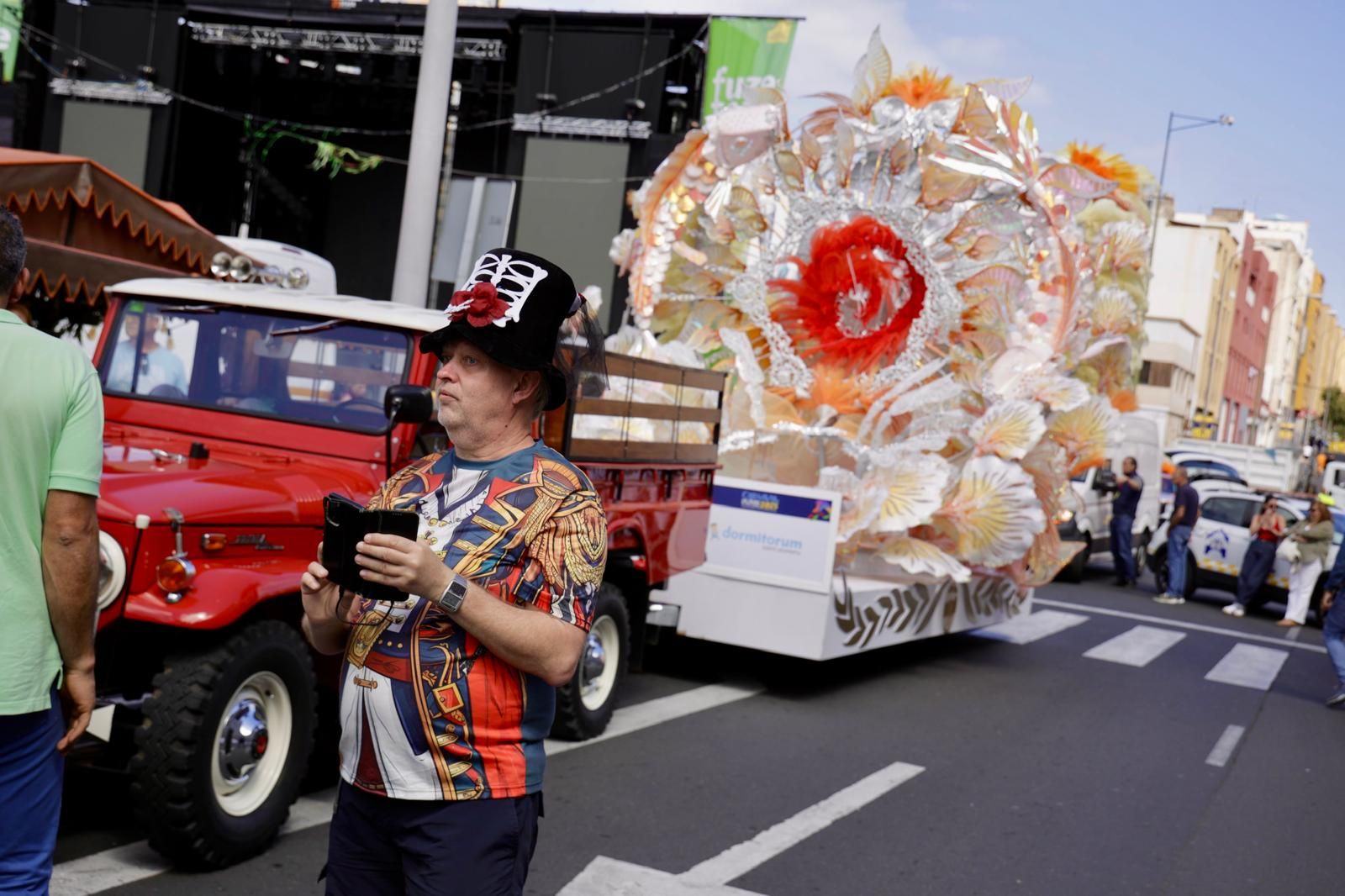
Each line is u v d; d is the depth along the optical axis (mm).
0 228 2834
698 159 10609
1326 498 19172
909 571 9508
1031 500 9906
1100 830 6473
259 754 4766
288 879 4637
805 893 5133
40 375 2766
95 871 4516
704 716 8125
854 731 8102
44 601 2797
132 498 4492
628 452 6992
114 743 4520
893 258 10383
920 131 10141
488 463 2664
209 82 26766
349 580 2443
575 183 24531
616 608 7309
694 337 10898
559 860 5223
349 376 5750
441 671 2518
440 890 2520
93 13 25609
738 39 22719
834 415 10562
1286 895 5742
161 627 4641
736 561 8789
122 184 8250
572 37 24375
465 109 26891
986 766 7562
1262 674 12336
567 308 2680
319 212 29562
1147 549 22359
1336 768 8516
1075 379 10523
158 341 6000
